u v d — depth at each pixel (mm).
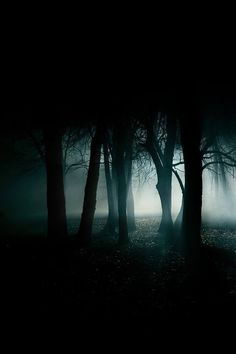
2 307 7371
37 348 5418
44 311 7070
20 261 12406
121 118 14812
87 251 14453
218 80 12500
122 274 10352
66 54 13781
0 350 5375
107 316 6715
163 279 9547
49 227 15953
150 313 6824
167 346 5355
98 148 16172
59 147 16016
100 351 5254
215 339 5559
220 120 14141
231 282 8906
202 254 10484
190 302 7434
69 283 9336
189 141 10844
